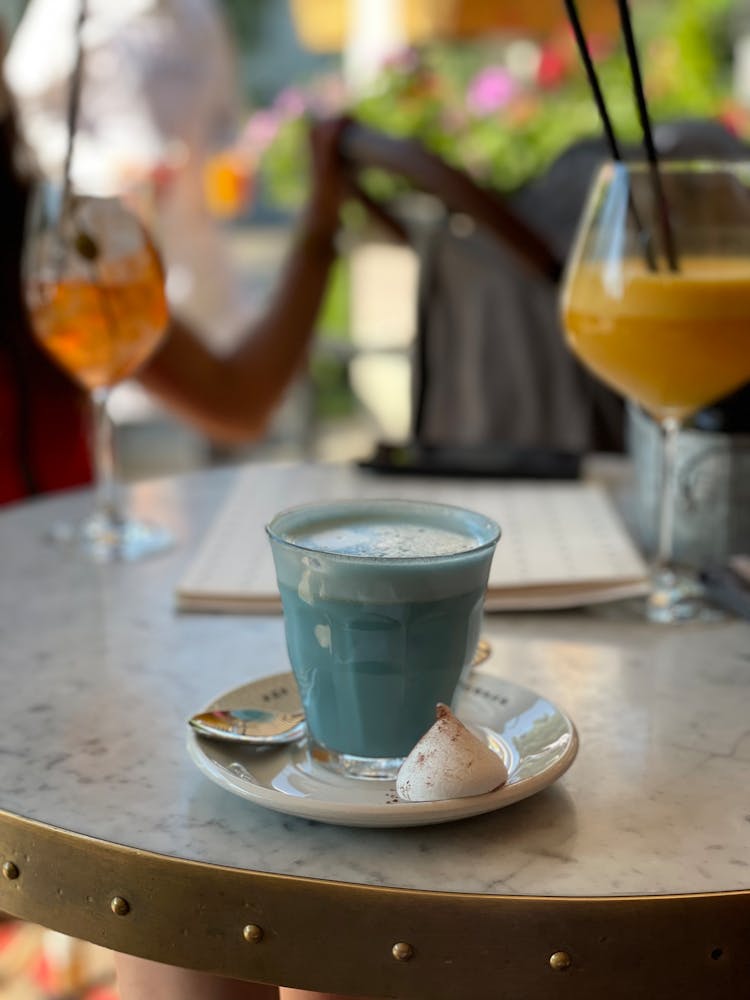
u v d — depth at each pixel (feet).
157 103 9.00
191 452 11.55
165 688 2.43
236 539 3.33
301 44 13.67
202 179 9.88
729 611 2.90
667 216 2.85
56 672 2.52
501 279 5.55
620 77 8.44
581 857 1.76
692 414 3.07
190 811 1.91
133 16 8.76
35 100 8.73
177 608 2.92
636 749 2.14
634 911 1.63
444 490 3.88
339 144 5.06
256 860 1.75
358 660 1.89
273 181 10.36
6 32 5.50
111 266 3.33
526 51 9.31
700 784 2.01
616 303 2.87
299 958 1.72
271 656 2.61
